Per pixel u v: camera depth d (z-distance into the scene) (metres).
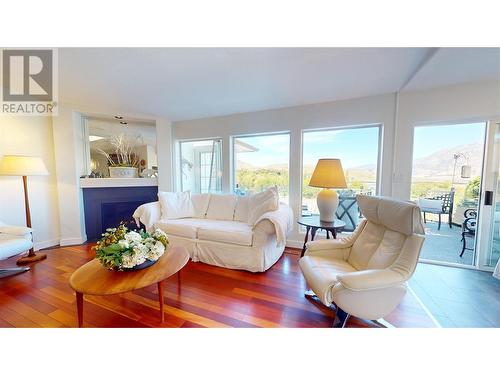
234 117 3.48
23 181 2.61
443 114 2.34
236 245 2.40
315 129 2.99
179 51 1.70
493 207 2.26
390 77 2.15
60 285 2.04
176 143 4.01
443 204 3.60
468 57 1.70
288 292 1.93
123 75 2.14
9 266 2.46
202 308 1.69
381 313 1.33
